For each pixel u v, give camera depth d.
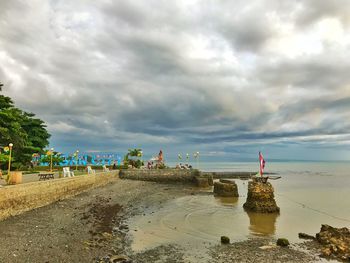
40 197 34.50
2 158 50.12
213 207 46.00
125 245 25.69
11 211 28.69
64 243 23.86
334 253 24.25
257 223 35.72
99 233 27.81
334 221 38.00
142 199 52.06
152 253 24.02
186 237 28.89
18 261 19.56
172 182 81.88
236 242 27.42
